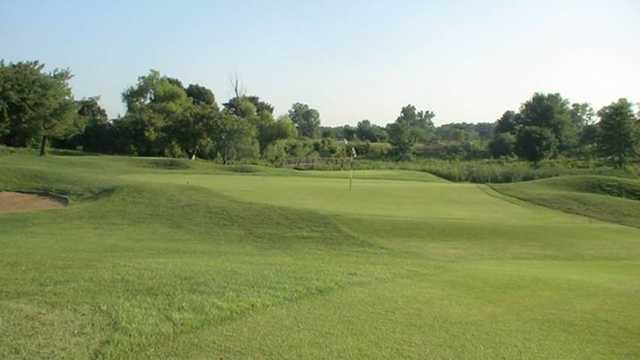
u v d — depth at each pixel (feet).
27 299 25.46
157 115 230.68
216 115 207.92
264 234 55.26
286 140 264.11
